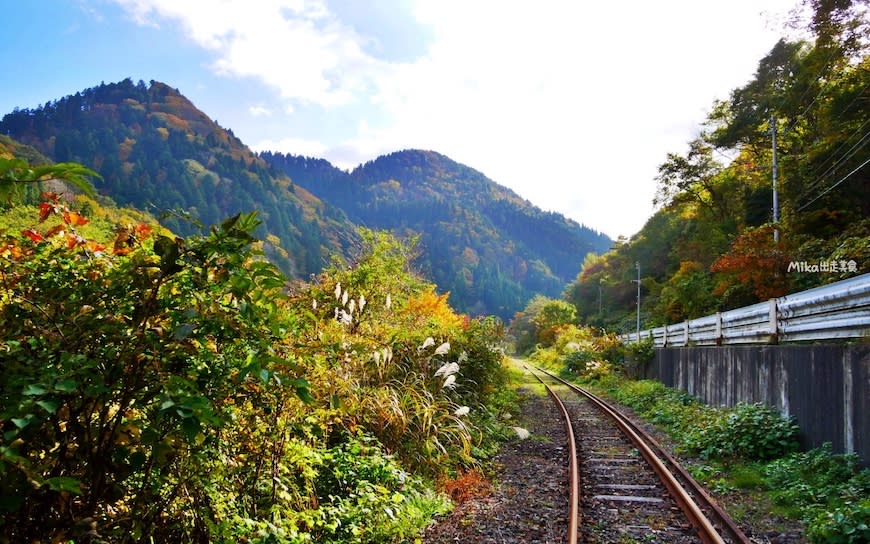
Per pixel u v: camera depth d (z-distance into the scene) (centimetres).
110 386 241
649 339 2450
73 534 239
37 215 279
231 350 298
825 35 2644
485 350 1370
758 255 2094
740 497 690
